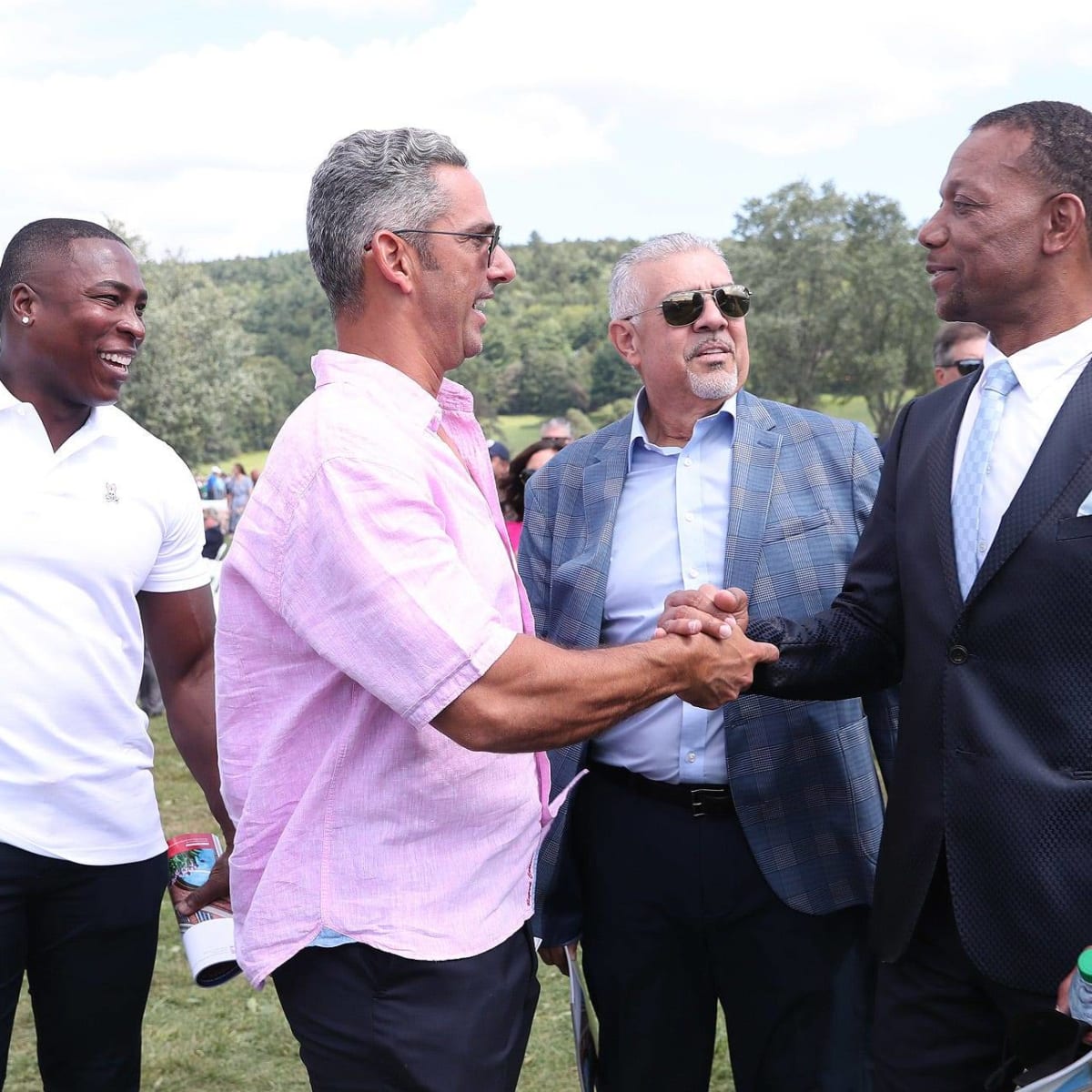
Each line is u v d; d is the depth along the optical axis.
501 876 1.95
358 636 1.74
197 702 2.76
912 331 59.25
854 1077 2.54
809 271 59.22
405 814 1.86
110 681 2.49
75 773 2.45
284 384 89.56
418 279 1.91
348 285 1.93
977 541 2.02
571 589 2.70
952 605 2.03
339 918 1.84
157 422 50.12
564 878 2.70
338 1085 1.90
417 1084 1.85
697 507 2.65
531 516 2.87
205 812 6.48
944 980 2.12
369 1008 1.86
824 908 2.49
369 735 1.85
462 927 1.88
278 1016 4.12
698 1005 2.66
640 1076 2.67
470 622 1.74
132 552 2.53
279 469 1.83
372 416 1.82
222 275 143.25
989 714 1.96
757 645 2.27
